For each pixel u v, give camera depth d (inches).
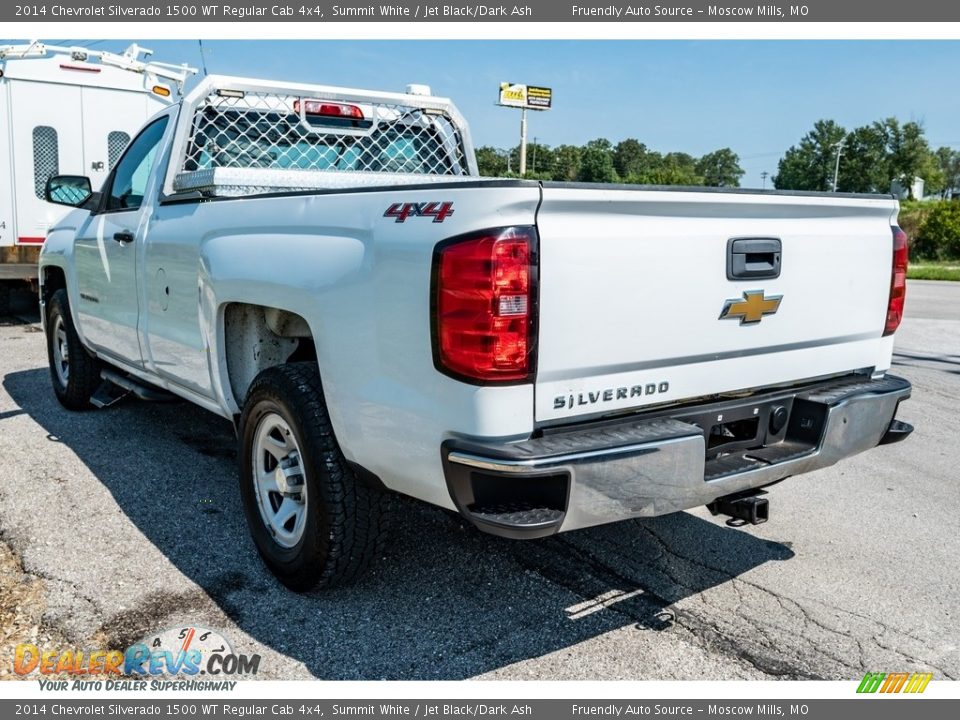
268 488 138.0
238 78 180.7
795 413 129.5
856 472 200.4
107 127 417.4
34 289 426.6
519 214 97.9
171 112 182.4
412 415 106.3
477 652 117.8
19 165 399.2
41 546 146.9
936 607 133.1
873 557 151.1
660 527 163.0
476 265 97.1
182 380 166.6
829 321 132.0
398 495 123.3
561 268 100.3
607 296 104.6
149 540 150.7
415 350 105.0
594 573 142.5
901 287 142.7
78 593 130.6
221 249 142.4
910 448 221.3
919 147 4512.8
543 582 138.6
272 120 189.3
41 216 407.8
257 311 147.3
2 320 430.0
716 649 119.9
